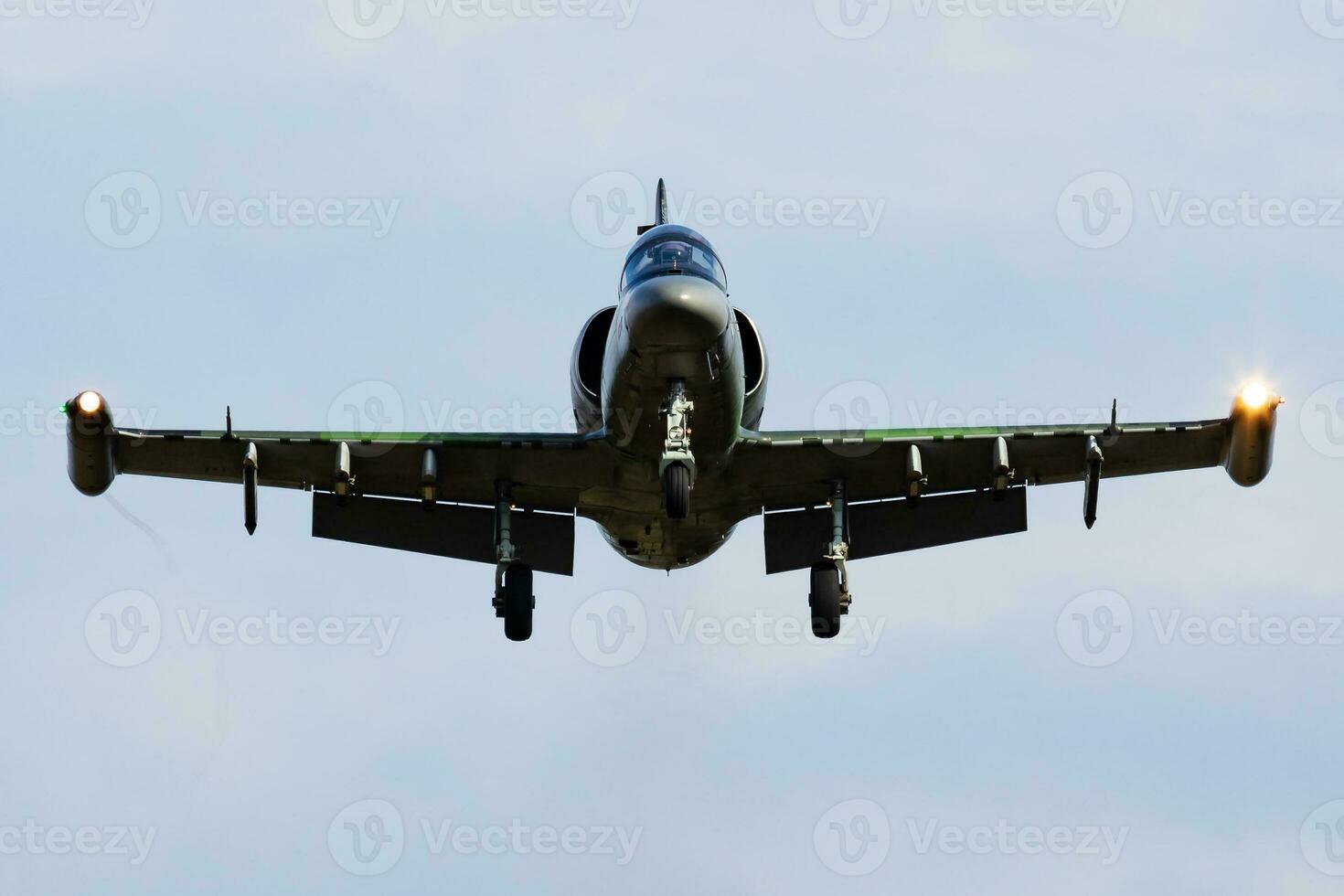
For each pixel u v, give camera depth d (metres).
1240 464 89.31
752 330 92.69
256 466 87.38
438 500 92.62
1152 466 91.31
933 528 93.75
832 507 90.62
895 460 90.06
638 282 84.44
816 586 88.81
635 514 92.94
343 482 87.31
